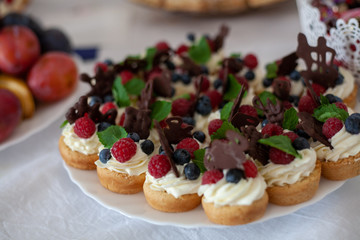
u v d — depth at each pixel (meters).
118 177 0.58
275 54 0.84
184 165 0.55
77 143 0.61
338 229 0.53
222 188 0.53
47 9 1.12
